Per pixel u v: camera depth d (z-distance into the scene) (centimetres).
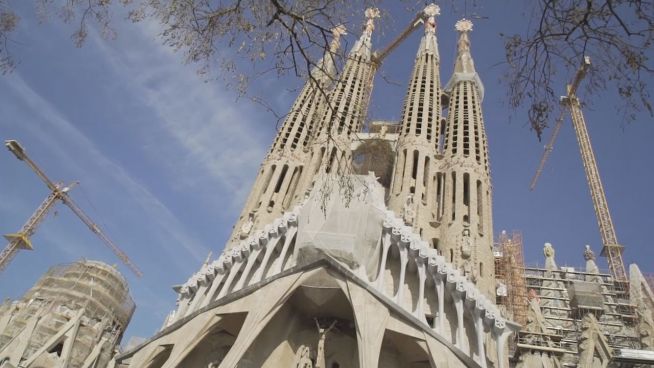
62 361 6925
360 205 3838
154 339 3903
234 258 4306
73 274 8931
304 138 6341
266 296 3494
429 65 7194
